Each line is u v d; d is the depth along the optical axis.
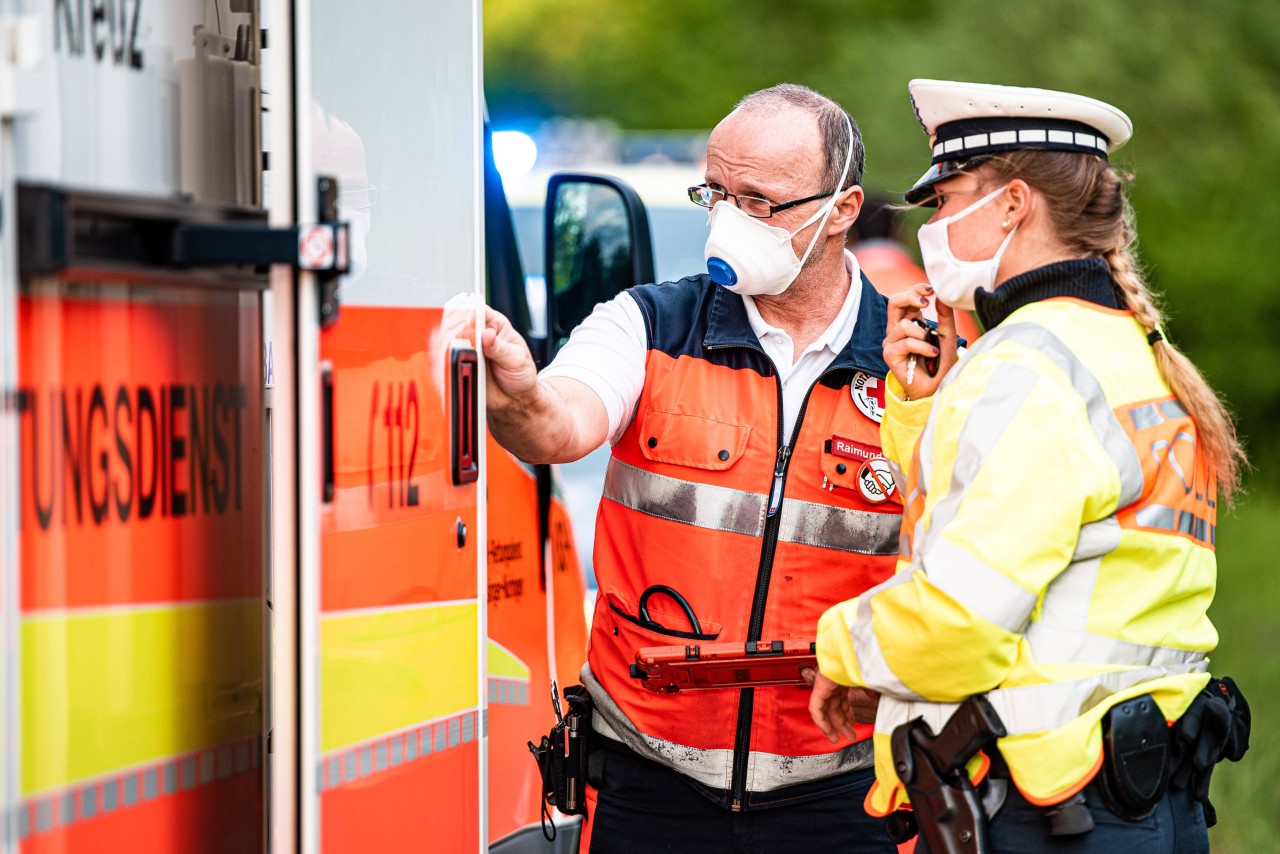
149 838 3.11
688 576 4.90
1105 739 3.69
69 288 2.85
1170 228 18.88
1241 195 18.72
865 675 3.83
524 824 5.29
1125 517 3.77
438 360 3.83
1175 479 3.85
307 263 3.10
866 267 13.15
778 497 4.86
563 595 5.77
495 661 5.10
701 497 4.88
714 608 4.89
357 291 3.42
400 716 3.60
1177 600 3.91
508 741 5.19
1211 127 18.61
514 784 5.22
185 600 3.21
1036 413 3.63
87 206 2.82
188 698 3.23
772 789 4.95
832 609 4.00
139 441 3.05
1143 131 18.61
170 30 3.16
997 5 19.33
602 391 4.81
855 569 4.93
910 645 3.68
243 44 3.42
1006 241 4.03
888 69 19.98
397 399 3.59
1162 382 3.96
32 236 2.72
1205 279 18.91
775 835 5.00
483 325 4.13
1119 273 4.05
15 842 2.71
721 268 4.79
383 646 3.52
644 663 4.52
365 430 3.43
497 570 5.16
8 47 2.69
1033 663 3.69
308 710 3.17
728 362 4.96
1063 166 3.96
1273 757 9.59
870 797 4.12
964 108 4.02
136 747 3.06
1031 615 3.70
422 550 3.72
